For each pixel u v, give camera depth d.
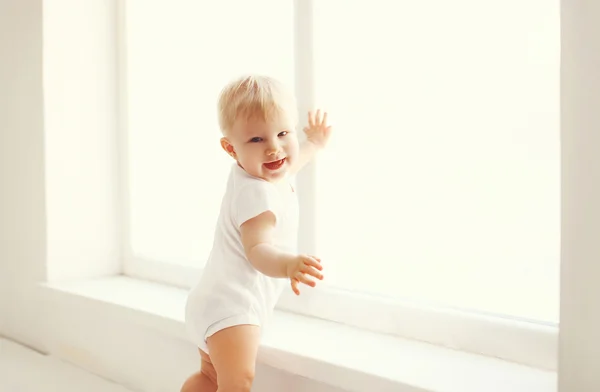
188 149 1.76
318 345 1.21
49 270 1.82
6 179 1.95
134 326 1.54
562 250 0.85
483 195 1.18
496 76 1.15
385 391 1.03
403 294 1.30
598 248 0.81
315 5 1.40
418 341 1.24
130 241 1.93
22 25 1.85
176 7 1.77
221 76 1.65
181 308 1.49
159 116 1.84
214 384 1.22
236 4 1.61
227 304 1.14
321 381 1.12
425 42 1.25
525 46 1.11
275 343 1.22
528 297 1.12
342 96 1.38
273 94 1.13
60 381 1.59
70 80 1.84
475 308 1.19
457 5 1.20
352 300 1.35
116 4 1.93
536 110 1.10
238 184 1.16
